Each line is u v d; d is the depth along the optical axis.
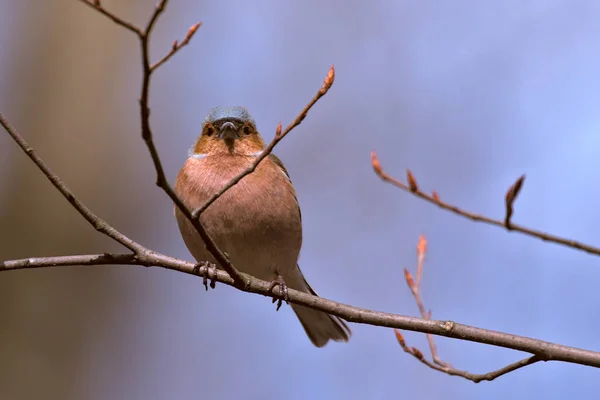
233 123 8.94
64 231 13.34
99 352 13.14
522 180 6.64
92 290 13.27
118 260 7.37
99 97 14.39
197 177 8.86
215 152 8.91
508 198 6.69
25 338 12.55
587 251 6.71
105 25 14.76
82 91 14.36
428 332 7.18
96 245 13.54
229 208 8.69
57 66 14.41
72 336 12.88
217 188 8.72
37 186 13.52
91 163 14.02
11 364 12.33
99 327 13.23
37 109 14.12
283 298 7.57
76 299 13.09
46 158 13.87
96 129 14.21
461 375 7.41
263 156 6.52
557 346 6.94
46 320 12.75
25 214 13.34
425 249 8.41
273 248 8.95
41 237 13.23
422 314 8.10
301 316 10.14
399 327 7.26
